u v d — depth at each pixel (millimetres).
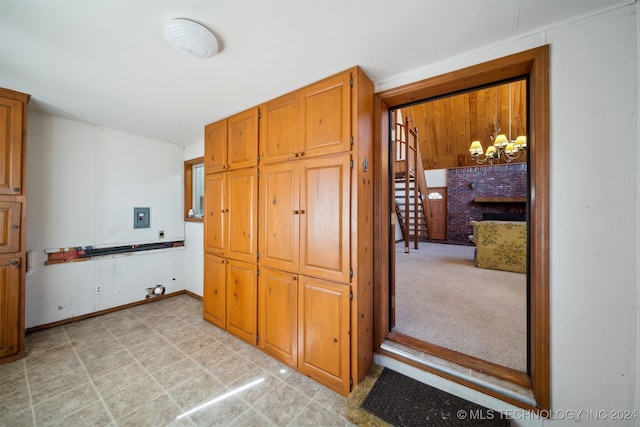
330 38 1361
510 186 7012
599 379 1180
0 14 1173
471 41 1380
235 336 2367
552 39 1253
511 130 5953
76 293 2693
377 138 1809
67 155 2654
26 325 2404
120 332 2459
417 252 5977
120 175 3041
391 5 1132
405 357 1698
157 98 2105
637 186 1114
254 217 2170
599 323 1179
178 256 3559
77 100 2162
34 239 2455
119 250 3029
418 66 1625
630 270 1131
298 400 1585
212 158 2643
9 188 1952
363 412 1397
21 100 2000
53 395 1617
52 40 1381
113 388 1687
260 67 1638
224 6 1145
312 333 1761
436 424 1305
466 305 2656
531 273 1407
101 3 1121
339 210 1637
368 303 1742
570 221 1226
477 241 4445
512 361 1666
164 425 1402
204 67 1643
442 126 6496
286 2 1118
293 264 1872
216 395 1628
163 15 1202
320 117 1742
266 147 2090
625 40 1125
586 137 1194
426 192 7207
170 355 2068
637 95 1110
